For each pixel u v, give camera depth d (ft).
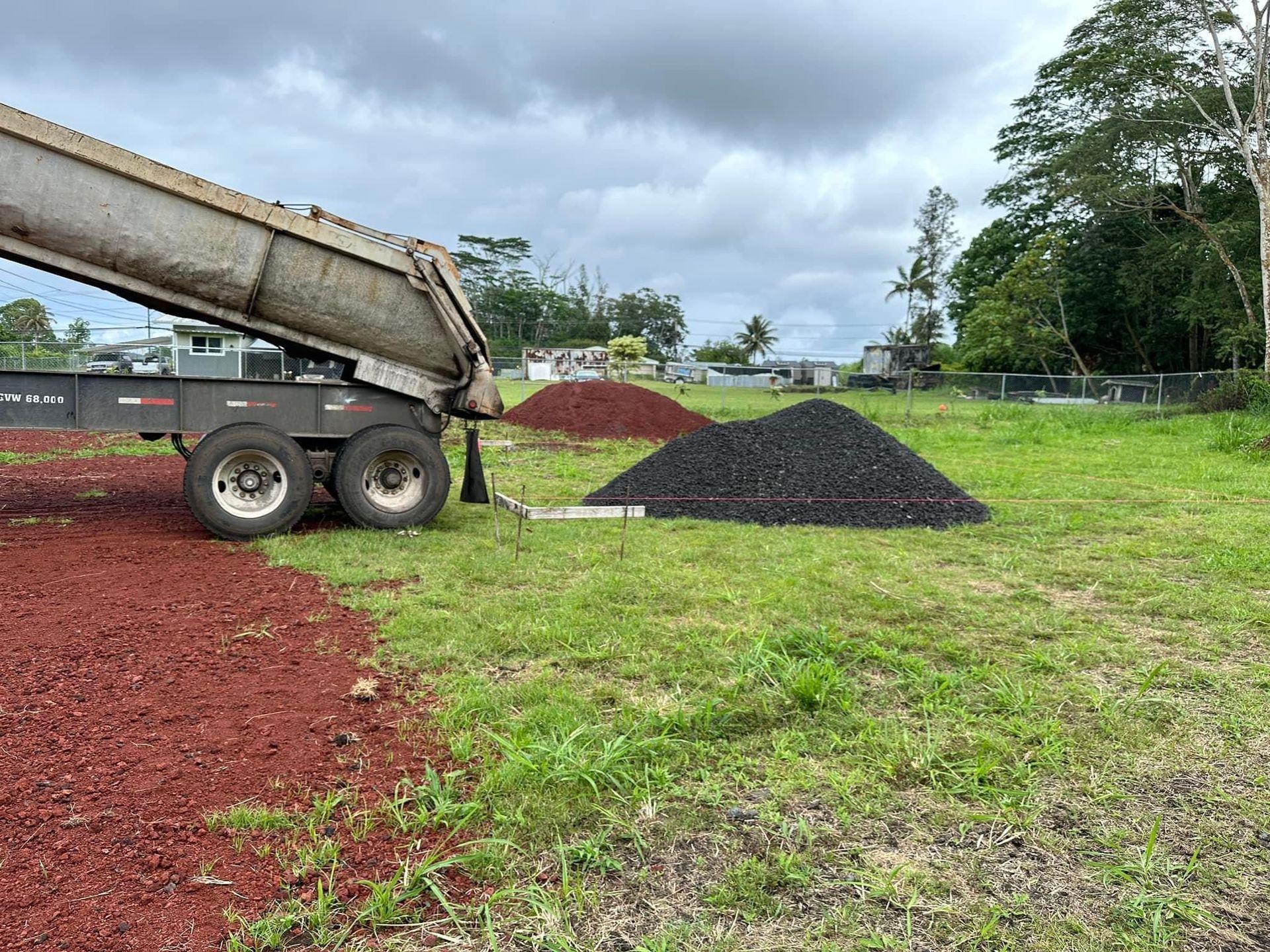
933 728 13.44
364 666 15.66
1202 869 9.75
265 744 12.35
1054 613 19.90
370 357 28.78
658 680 15.23
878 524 31.45
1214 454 57.06
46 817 10.18
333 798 10.81
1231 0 94.79
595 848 9.76
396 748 12.38
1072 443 66.85
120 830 9.98
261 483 26.86
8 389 25.04
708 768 11.99
